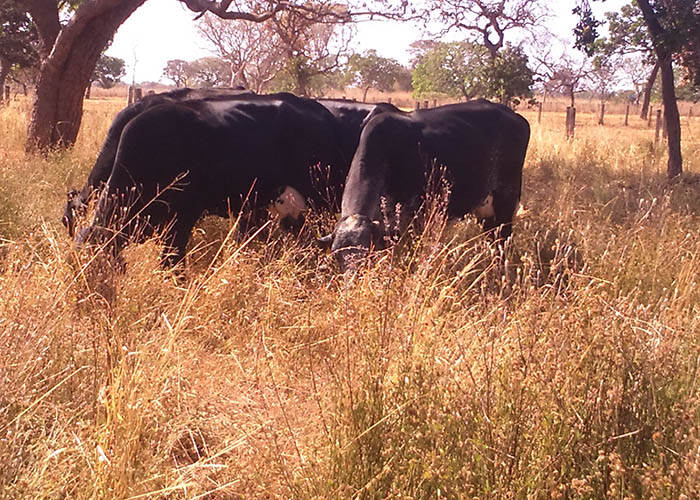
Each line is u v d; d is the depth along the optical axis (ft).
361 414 12.84
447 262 22.45
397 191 24.94
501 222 30.37
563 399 12.89
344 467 12.27
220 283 20.52
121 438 13.09
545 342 14.06
